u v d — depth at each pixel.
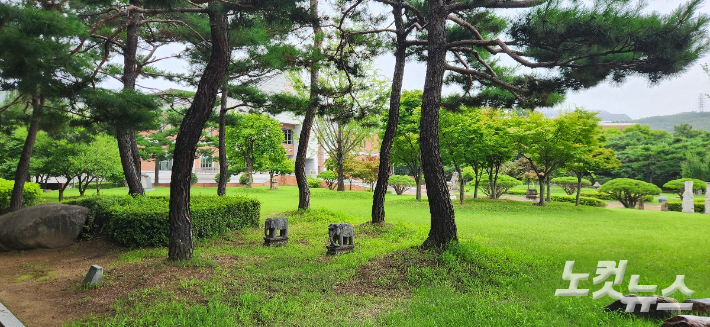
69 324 4.65
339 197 23.80
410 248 7.41
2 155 17.94
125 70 11.66
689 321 3.72
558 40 6.34
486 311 4.70
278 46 10.55
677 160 34.06
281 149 30.47
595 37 6.14
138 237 8.88
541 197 19.75
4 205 13.23
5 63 6.38
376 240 9.55
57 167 17.00
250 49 11.33
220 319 4.56
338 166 27.98
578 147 18.31
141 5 8.14
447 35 10.50
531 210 18.11
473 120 18.64
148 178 29.47
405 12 11.10
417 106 20.22
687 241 10.37
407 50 11.62
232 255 7.88
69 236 9.45
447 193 7.41
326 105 11.72
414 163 21.47
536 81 8.20
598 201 25.17
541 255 8.01
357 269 6.64
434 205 7.37
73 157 17.08
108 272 6.58
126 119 8.20
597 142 19.47
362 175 31.42
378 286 5.94
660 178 36.00
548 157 19.28
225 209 10.54
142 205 10.11
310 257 7.82
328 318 4.70
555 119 18.17
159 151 30.12
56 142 16.44
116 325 4.48
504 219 14.98
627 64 6.70
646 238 10.84
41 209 9.39
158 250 8.49
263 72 12.38
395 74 10.73
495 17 10.19
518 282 6.01
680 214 18.34
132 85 11.73
